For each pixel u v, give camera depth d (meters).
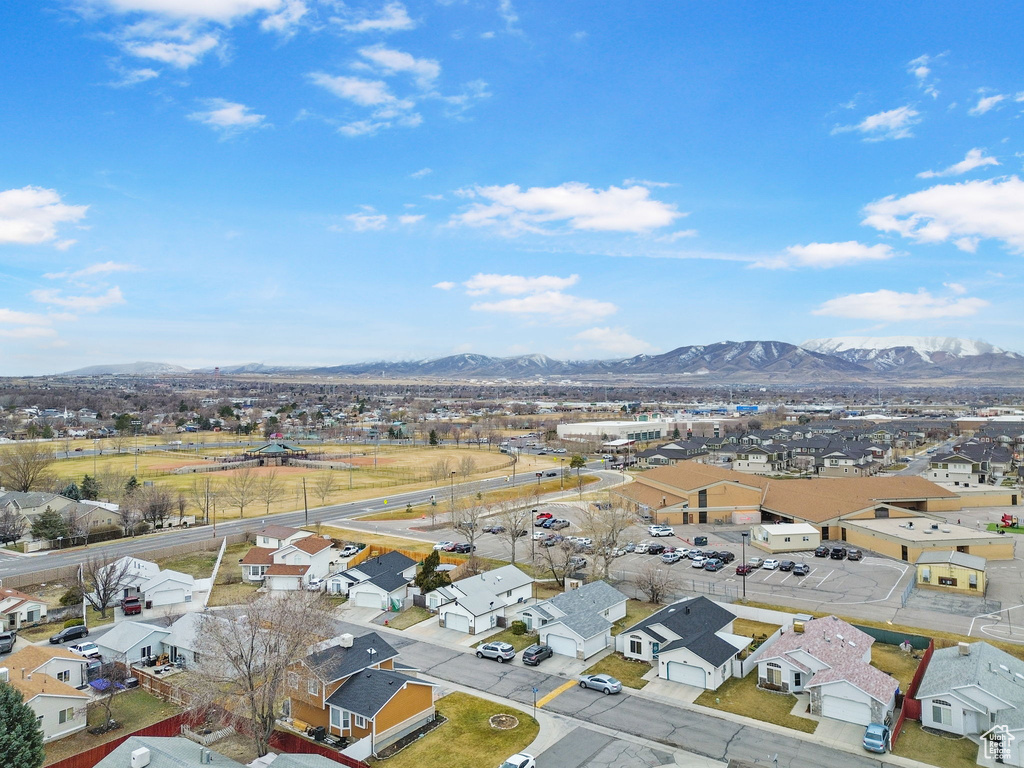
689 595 78.06
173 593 78.31
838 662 51.44
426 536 109.25
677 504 118.69
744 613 71.19
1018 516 118.19
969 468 150.00
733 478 125.56
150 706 53.31
